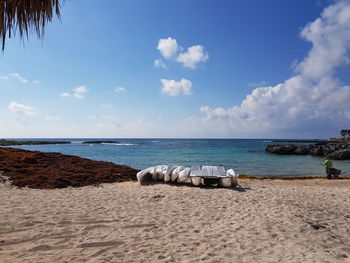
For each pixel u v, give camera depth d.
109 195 8.42
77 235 4.58
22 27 2.51
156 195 8.25
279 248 4.21
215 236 4.69
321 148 42.72
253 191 9.63
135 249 4.01
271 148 49.16
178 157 35.91
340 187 12.89
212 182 11.28
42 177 11.27
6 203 6.89
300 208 6.97
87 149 58.44
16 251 3.78
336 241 4.69
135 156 37.28
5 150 15.80
